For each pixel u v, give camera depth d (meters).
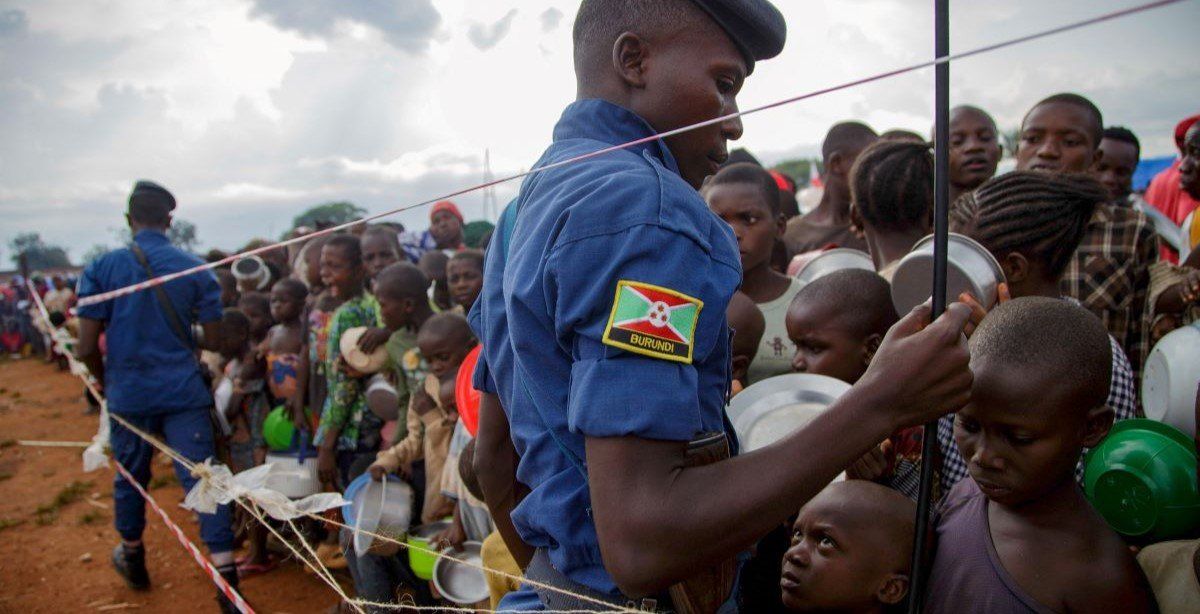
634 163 1.22
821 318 2.18
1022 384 1.25
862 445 1.04
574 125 1.38
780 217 3.32
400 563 3.28
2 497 6.97
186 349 4.53
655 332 1.04
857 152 4.53
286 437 4.74
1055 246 1.92
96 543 5.85
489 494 1.79
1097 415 1.31
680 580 1.05
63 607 4.80
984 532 1.41
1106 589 1.29
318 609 4.32
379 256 5.49
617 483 1.02
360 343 4.09
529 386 1.23
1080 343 1.28
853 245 4.46
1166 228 3.99
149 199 4.58
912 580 1.23
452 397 3.36
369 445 4.38
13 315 17.08
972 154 3.45
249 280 6.89
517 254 1.23
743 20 1.31
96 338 4.45
